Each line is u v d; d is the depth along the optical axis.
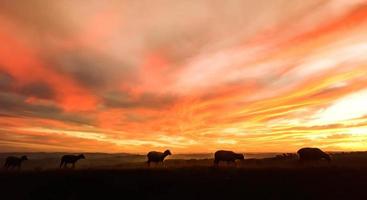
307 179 23.44
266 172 25.56
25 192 25.19
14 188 25.88
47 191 25.05
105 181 25.89
